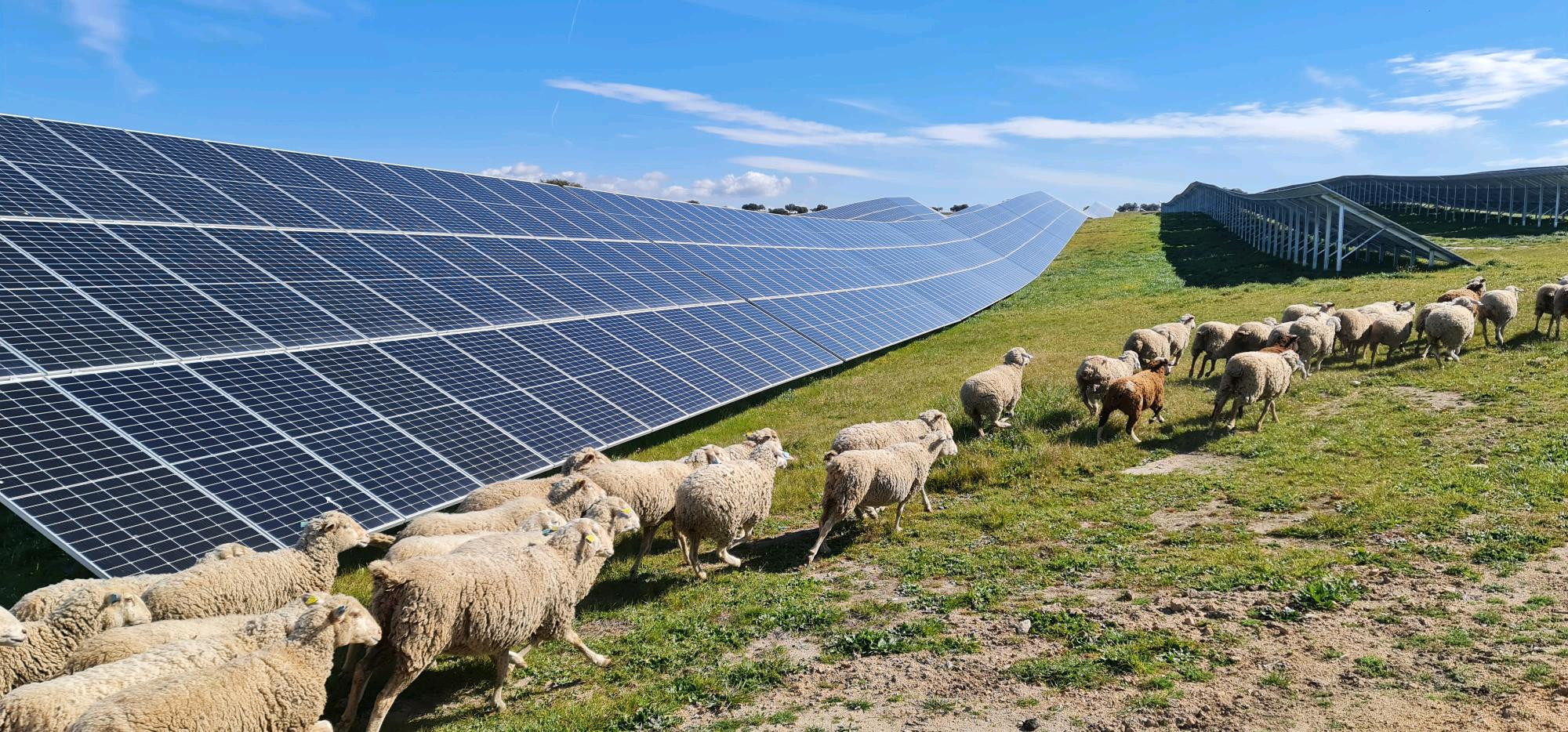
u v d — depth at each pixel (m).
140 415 13.69
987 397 21.16
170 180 22.20
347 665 10.30
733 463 14.06
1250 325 26.08
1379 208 124.25
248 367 15.97
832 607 12.05
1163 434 20.30
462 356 19.58
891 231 66.31
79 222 18.36
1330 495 15.13
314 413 15.46
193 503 12.48
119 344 15.12
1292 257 66.94
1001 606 11.55
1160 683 8.90
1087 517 15.28
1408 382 23.23
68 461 12.28
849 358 32.38
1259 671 9.05
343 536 10.83
